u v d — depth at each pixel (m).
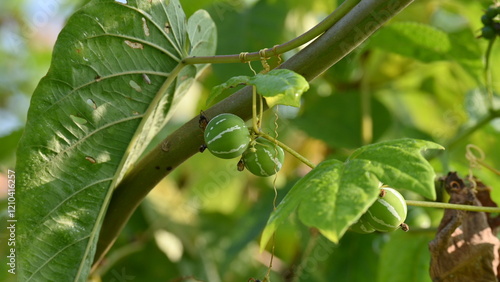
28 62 1.22
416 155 0.61
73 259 0.68
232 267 1.01
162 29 0.70
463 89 1.03
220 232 1.04
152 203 1.00
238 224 0.92
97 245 0.72
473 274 0.71
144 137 0.71
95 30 0.68
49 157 0.67
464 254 0.72
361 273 0.90
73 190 0.68
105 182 0.69
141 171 0.69
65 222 0.68
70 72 0.68
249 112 0.67
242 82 0.63
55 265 0.68
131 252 0.95
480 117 0.94
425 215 0.87
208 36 0.74
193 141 0.68
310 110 0.96
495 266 0.72
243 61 0.68
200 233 1.02
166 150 0.68
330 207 0.59
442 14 1.08
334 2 0.96
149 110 0.70
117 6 0.68
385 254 0.81
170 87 0.71
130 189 0.70
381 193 0.64
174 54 0.70
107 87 0.69
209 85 0.97
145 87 0.70
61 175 0.68
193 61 0.70
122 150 0.69
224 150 0.64
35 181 0.67
